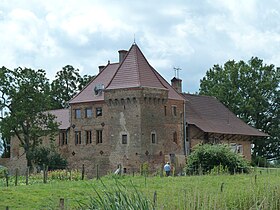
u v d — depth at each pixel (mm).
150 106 78312
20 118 81500
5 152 105250
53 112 93875
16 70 82562
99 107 81312
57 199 34156
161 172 58031
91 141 81750
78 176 59625
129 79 78812
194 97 93125
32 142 86562
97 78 85125
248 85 107250
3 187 44094
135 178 49750
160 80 81438
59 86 120188
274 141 106625
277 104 107312
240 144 91812
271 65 108125
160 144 78938
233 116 95312
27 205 33719
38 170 80375
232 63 110500
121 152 78000
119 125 78500
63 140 86125
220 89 107500
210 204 19719
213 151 58031
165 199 19891
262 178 36750
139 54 81688
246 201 22812
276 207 22047
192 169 58844
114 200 16219
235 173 54406
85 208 18062
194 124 84750
